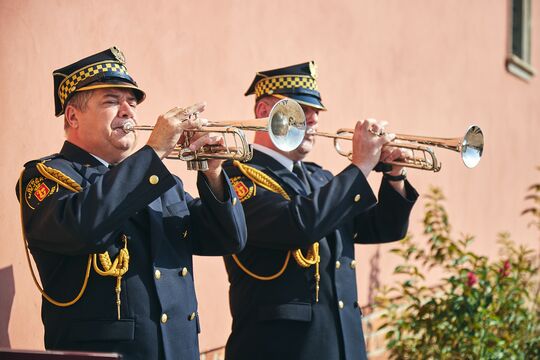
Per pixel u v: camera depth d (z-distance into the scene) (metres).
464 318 7.04
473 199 10.80
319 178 5.41
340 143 7.76
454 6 10.31
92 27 5.32
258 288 4.92
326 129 7.61
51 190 3.91
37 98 4.99
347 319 4.94
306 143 5.16
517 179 12.48
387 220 5.30
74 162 4.08
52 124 5.10
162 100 5.83
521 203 12.61
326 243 4.98
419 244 9.26
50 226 3.77
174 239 4.19
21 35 4.87
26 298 4.93
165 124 3.92
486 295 7.19
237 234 4.28
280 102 4.19
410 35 9.18
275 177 5.01
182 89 6.00
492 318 7.05
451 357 7.05
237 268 5.03
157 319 3.97
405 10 9.06
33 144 4.97
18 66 4.86
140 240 4.04
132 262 3.98
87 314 3.88
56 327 3.94
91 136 4.12
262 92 5.34
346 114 7.93
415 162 5.07
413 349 7.29
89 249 3.74
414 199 5.27
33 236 3.89
